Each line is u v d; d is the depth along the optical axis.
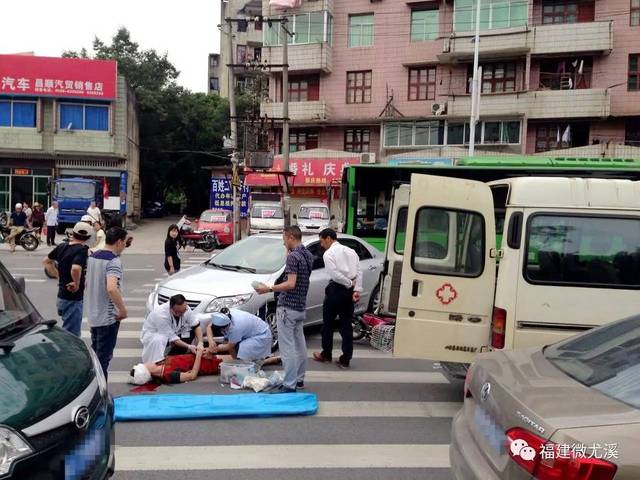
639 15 27.22
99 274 5.23
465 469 2.89
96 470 2.80
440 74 30.17
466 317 5.09
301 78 32.53
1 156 30.09
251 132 22.56
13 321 3.53
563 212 4.92
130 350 7.26
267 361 6.65
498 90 29.36
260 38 54.44
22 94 29.62
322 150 31.30
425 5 30.09
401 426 4.89
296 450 4.34
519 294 4.86
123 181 31.14
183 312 6.15
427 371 6.65
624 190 4.95
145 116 39.22
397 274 7.34
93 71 29.98
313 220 23.31
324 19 31.16
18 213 20.08
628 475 2.19
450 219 5.13
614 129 27.72
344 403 5.46
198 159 42.94
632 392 2.62
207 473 3.92
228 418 4.95
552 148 28.27
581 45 27.08
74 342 3.48
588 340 3.35
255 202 24.70
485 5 28.52
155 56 40.75
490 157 13.54
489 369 3.11
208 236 21.61
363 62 31.34
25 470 2.34
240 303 6.90
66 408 2.63
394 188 7.47
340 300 6.66
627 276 4.85
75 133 30.41
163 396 5.30
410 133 30.17
